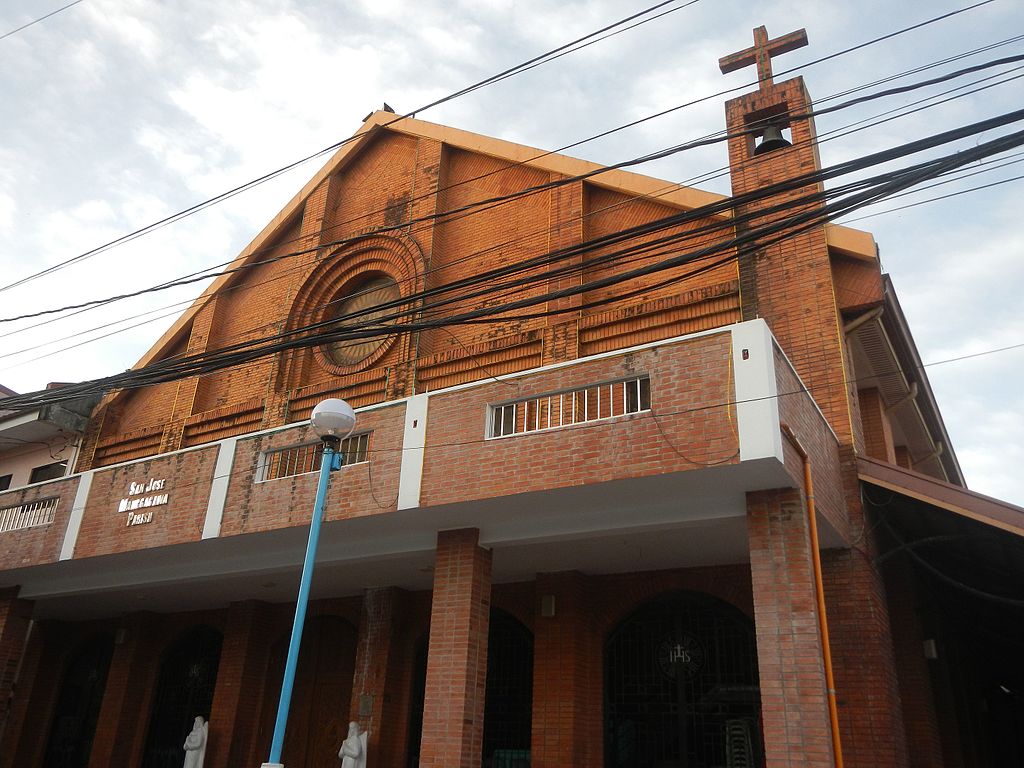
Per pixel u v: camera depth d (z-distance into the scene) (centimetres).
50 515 1572
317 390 1650
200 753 1516
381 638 1445
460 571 1128
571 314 1406
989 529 1009
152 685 1762
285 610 1656
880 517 1152
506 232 1563
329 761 1520
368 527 1194
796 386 1016
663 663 1254
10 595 1655
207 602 1698
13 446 2145
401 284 1641
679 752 1191
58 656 1953
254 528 1251
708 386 948
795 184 754
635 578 1302
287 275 1855
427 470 1116
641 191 1439
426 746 1038
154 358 1998
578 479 991
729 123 1429
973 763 1396
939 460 1816
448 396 1147
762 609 905
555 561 1277
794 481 930
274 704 1608
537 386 1074
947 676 1362
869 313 1230
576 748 1205
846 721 1015
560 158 1538
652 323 1320
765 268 1270
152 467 1444
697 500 1016
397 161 1808
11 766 1823
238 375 1828
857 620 1055
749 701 1166
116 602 1741
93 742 1711
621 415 998
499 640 1419
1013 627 1359
